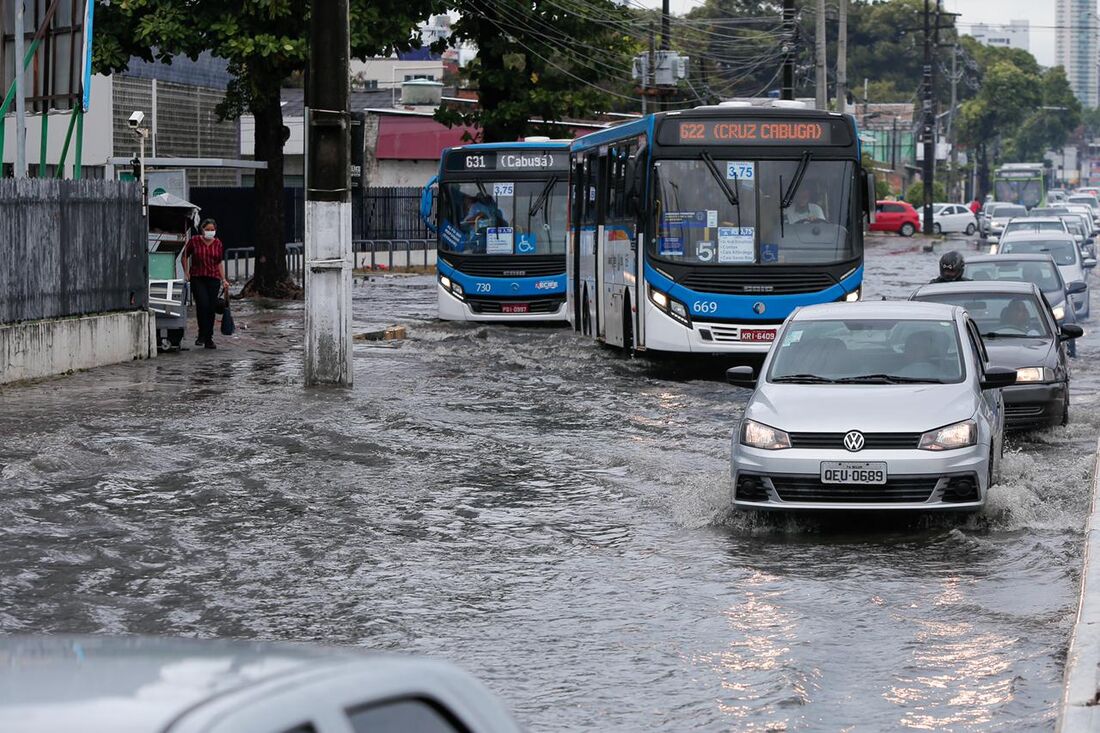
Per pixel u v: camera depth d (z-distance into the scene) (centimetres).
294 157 12850
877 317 2703
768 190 4666
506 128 9356
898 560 2158
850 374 2575
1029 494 2492
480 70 9281
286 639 1739
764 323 4650
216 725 495
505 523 2431
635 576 2062
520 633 1764
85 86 4941
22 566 2083
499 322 6631
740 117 4684
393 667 588
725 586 2000
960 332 2656
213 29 6950
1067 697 1377
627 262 4947
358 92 15325
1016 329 3675
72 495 2609
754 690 1527
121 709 507
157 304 5147
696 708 1472
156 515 2456
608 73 10662
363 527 2389
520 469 2941
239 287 8606
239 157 10112
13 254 4153
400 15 7475
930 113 19038
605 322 5338
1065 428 3509
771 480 2366
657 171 4691
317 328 4194
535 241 6412
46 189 4309
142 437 3219
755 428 2406
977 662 1628
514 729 624
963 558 2161
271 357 5000
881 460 2330
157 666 575
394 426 3459
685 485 2762
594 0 9575
